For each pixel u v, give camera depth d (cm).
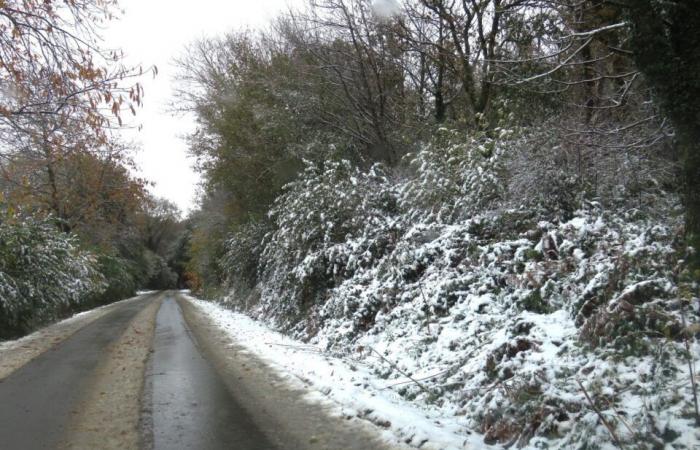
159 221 6375
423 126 1423
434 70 1483
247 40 2056
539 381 498
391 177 1347
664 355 461
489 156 1015
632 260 579
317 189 1273
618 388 455
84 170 2123
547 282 667
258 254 2022
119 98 780
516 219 873
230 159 2041
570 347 545
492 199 945
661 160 784
